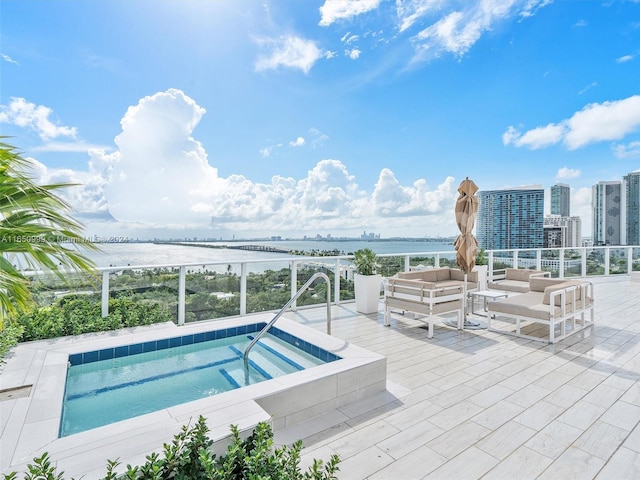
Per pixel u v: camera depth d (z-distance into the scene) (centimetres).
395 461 193
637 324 479
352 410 249
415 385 289
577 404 256
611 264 1014
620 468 188
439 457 197
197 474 133
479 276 669
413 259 681
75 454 155
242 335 407
